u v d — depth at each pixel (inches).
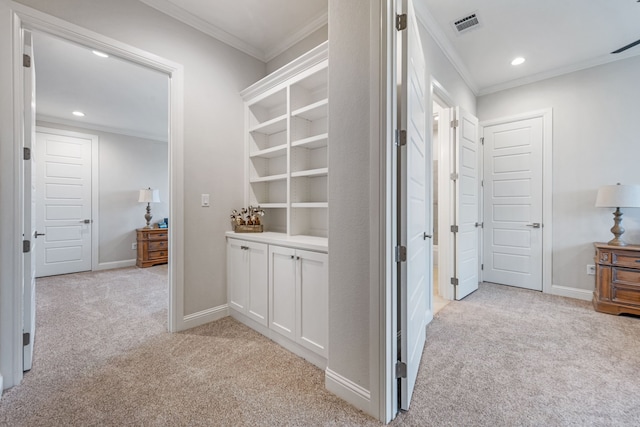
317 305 74.7
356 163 59.1
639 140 119.3
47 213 183.9
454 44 117.0
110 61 120.1
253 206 116.4
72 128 194.9
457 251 127.8
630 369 73.6
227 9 97.0
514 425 55.1
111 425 55.1
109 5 82.4
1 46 64.2
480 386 67.1
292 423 55.5
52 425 55.0
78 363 76.8
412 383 63.4
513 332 95.7
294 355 81.3
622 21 102.0
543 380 69.2
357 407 59.5
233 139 113.0
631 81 120.8
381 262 54.8
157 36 92.1
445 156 131.3
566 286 134.8
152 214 232.2
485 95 158.6
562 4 94.0
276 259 87.6
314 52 87.7
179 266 96.7
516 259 149.1
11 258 66.0
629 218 121.3
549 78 139.6
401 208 58.1
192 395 63.7
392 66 55.4
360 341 59.0
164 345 86.9
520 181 147.6
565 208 135.5
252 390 65.5
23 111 69.4
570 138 134.3
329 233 64.2
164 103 164.6
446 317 108.7
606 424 55.2
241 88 115.7
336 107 62.8
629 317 108.0
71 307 121.0
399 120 58.4
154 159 235.1
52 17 72.4
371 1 55.2
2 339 65.0
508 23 103.9
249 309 99.0
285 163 116.3
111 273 189.5
